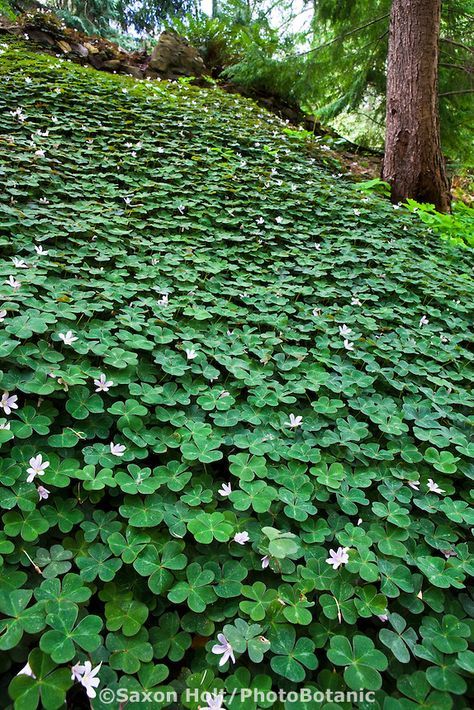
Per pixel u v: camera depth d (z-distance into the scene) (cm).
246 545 181
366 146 1040
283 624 155
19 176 425
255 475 210
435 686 142
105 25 1367
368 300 396
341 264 436
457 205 755
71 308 263
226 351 283
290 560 176
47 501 178
